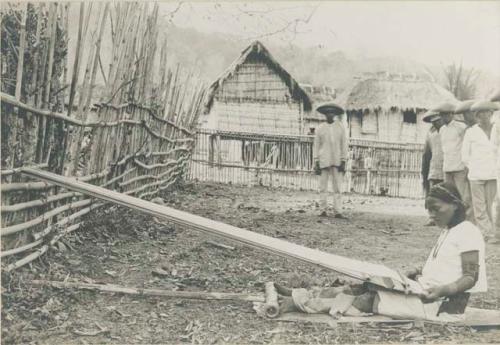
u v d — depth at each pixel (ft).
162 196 19.20
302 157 18.78
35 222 14.60
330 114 18.75
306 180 18.74
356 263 14.92
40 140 15.02
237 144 18.84
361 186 18.75
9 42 14.73
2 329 12.86
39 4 14.64
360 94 18.76
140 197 18.93
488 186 18.65
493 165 18.58
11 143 14.11
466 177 18.86
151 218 18.21
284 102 18.71
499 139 18.70
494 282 17.22
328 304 14.11
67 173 16.15
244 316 14.05
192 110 18.97
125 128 18.29
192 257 16.72
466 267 13.43
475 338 13.53
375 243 17.80
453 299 13.87
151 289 14.57
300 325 13.73
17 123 14.23
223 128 18.85
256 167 18.81
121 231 17.40
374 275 13.89
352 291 14.23
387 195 18.75
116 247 16.56
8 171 13.85
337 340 13.30
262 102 18.76
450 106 18.86
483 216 18.63
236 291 15.33
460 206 13.80
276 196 18.71
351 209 18.63
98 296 14.17
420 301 13.74
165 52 18.75
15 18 14.94
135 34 18.28
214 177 18.90
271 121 18.78
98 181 17.11
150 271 15.64
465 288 13.33
